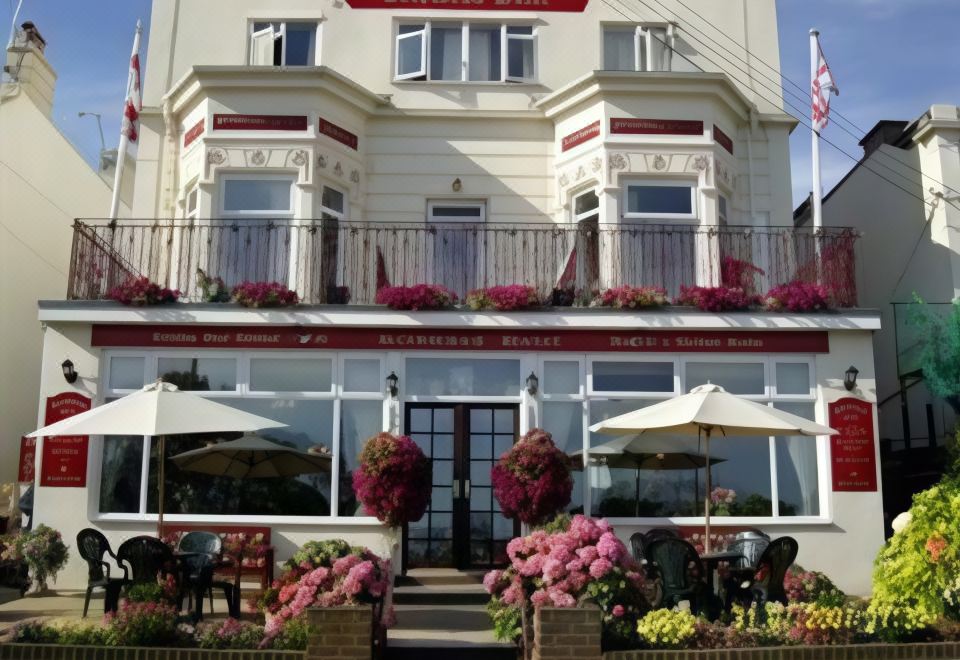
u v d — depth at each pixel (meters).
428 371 12.51
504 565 12.23
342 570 8.02
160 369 12.35
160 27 15.16
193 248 13.57
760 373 12.62
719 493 12.38
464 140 14.70
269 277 13.31
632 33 15.45
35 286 17.55
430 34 15.20
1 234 16.89
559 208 14.44
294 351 12.40
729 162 14.45
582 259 13.35
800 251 13.23
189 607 9.46
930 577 8.27
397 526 11.52
